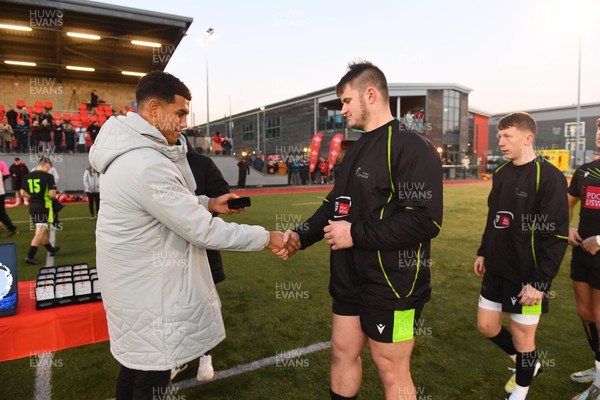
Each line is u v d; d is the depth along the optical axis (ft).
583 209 7.17
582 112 133.39
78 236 22.40
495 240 6.59
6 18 41.47
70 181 49.62
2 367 8.45
